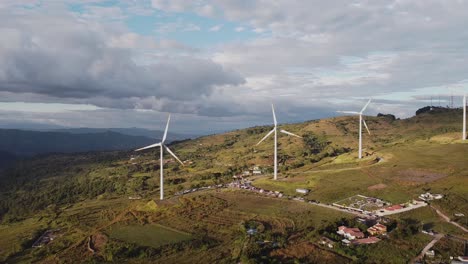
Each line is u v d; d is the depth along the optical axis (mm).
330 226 119000
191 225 141000
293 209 150375
